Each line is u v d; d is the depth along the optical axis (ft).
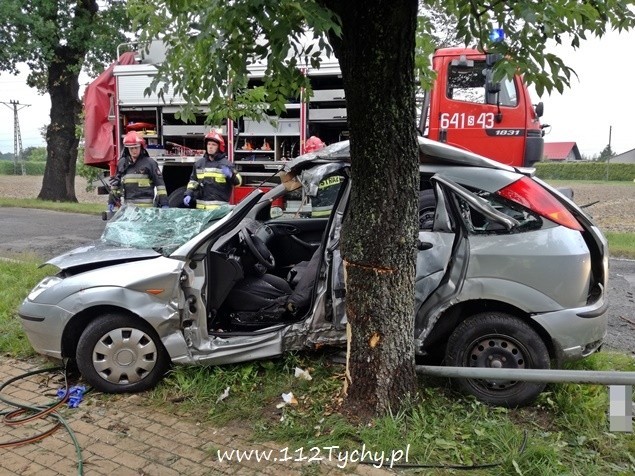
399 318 10.96
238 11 7.50
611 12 9.27
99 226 40.78
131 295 12.80
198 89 10.84
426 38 13.04
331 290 12.96
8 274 23.22
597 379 10.53
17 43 55.83
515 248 11.88
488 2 9.91
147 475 9.91
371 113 10.01
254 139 30.42
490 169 12.73
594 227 13.02
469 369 11.26
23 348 15.67
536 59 9.21
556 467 9.78
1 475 9.91
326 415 11.50
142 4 10.74
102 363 12.99
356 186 10.66
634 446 10.62
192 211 14.70
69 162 64.28
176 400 12.60
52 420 11.92
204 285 13.14
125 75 32.81
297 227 18.04
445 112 25.30
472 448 10.43
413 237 10.83
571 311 11.70
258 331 13.32
